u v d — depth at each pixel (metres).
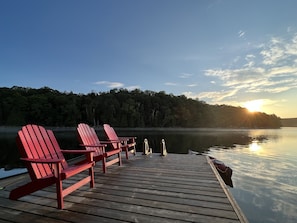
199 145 16.89
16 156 10.67
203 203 2.42
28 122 40.56
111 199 2.54
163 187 3.00
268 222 4.12
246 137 26.17
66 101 43.19
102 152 4.00
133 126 45.53
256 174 7.84
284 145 17.33
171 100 53.19
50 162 2.22
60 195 2.27
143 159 5.32
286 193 5.75
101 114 44.81
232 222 1.98
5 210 2.26
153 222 1.98
